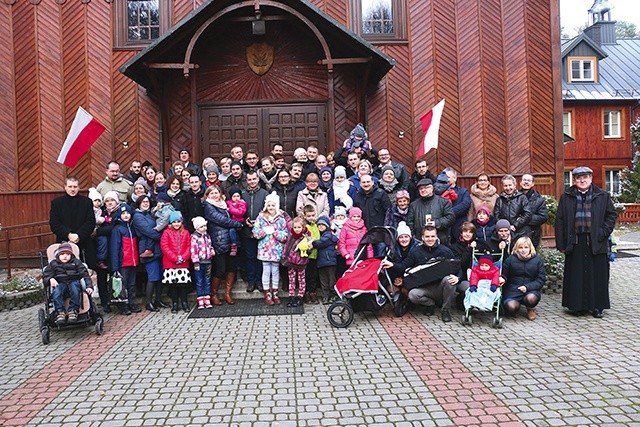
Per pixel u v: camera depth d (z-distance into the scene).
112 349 5.69
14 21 10.85
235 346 5.67
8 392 4.48
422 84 11.24
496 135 11.30
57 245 6.51
